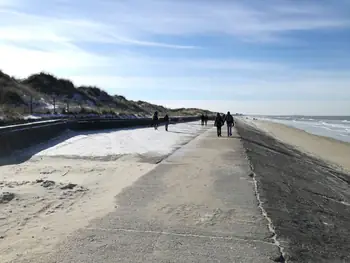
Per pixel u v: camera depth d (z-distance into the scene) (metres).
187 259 5.13
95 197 8.65
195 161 14.05
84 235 5.97
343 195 13.57
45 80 60.84
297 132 57.94
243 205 7.86
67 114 41.28
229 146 20.08
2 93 41.84
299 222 7.46
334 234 7.41
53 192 8.92
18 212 7.27
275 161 18.38
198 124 57.50
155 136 27.67
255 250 5.51
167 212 7.28
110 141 22.73
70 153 16.86
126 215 7.06
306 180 15.05
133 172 12.03
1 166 13.08
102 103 67.12
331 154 30.27
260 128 67.88
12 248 5.47
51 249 5.41
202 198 8.36
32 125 21.08
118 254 5.25
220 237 5.99
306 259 5.48
